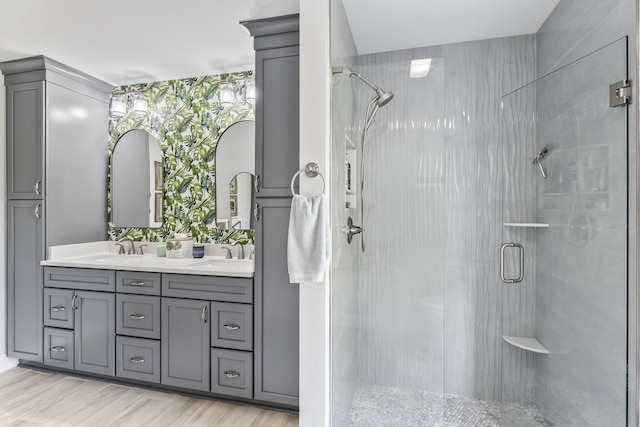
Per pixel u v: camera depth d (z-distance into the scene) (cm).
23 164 267
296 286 207
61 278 257
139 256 293
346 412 180
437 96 178
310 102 160
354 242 183
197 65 276
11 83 271
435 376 179
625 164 134
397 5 184
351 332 184
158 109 306
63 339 255
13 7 199
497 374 215
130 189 310
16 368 272
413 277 181
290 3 196
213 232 290
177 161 300
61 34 229
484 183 216
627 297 134
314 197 157
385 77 182
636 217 130
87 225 296
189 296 228
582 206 156
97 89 305
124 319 241
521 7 188
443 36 209
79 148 289
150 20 213
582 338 157
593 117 149
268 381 212
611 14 142
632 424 132
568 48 174
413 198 180
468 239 218
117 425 199
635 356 131
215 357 222
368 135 182
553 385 175
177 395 234
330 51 160
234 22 216
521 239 193
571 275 163
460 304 220
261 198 214
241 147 286
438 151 179
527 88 190
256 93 215
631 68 131
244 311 217
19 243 268
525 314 193
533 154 189
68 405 220
